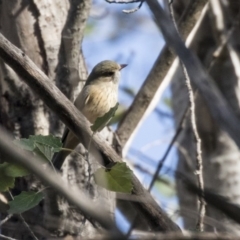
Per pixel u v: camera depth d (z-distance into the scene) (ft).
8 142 13.39
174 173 13.50
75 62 30.73
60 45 30.99
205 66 38.78
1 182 22.09
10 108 31.14
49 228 28.22
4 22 31.65
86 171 31.01
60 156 30.60
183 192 34.99
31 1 31.48
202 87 12.16
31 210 28.58
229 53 37.78
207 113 38.96
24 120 31.01
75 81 30.81
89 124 21.98
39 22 31.32
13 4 31.48
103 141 22.09
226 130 11.53
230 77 38.17
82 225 21.83
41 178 13.12
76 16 29.53
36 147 21.08
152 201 21.33
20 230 28.37
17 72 21.59
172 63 32.65
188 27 31.76
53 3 31.68
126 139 32.42
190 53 12.78
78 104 36.24
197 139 26.91
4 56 21.39
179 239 15.26
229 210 11.18
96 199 29.43
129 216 37.17
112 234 11.81
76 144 31.07
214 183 38.47
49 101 21.74
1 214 29.19
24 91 30.96
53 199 28.04
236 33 39.75
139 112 32.45
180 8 38.70
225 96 37.96
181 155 38.34
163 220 21.20
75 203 12.68
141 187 22.02
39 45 31.12
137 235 15.66
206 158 38.88
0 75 31.12
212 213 24.12
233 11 40.75
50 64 30.89
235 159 38.47
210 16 37.91
